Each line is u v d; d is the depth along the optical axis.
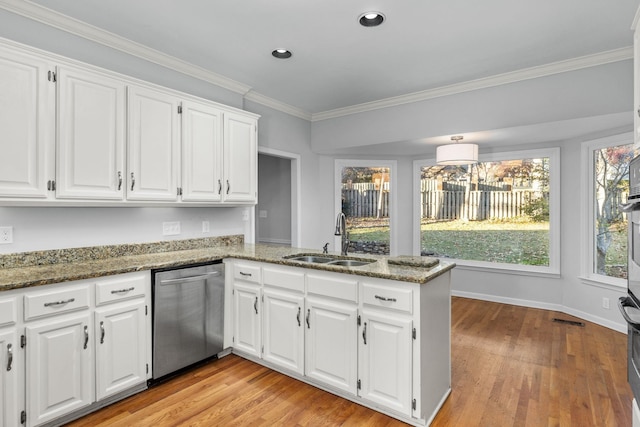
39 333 1.90
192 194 2.92
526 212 4.47
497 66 3.19
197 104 2.96
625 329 3.45
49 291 1.94
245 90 3.74
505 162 4.61
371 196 5.32
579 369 2.71
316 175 5.00
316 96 4.05
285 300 2.57
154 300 2.43
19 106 2.03
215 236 3.56
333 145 4.68
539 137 3.94
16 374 1.83
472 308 4.34
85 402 2.08
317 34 2.62
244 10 2.30
